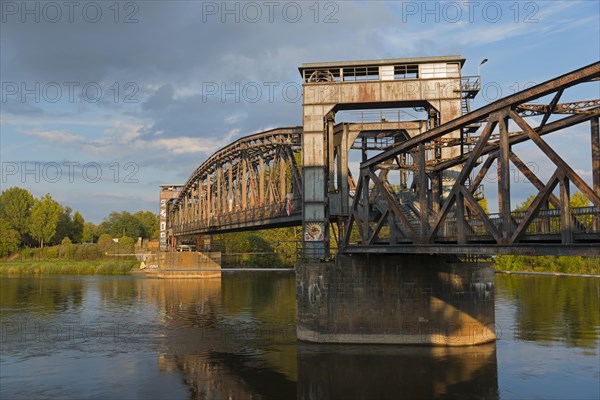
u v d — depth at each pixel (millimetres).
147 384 27422
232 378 28453
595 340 35969
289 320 47438
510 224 19781
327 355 32219
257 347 35562
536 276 92375
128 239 150875
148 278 101688
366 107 39000
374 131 42000
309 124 38062
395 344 34219
